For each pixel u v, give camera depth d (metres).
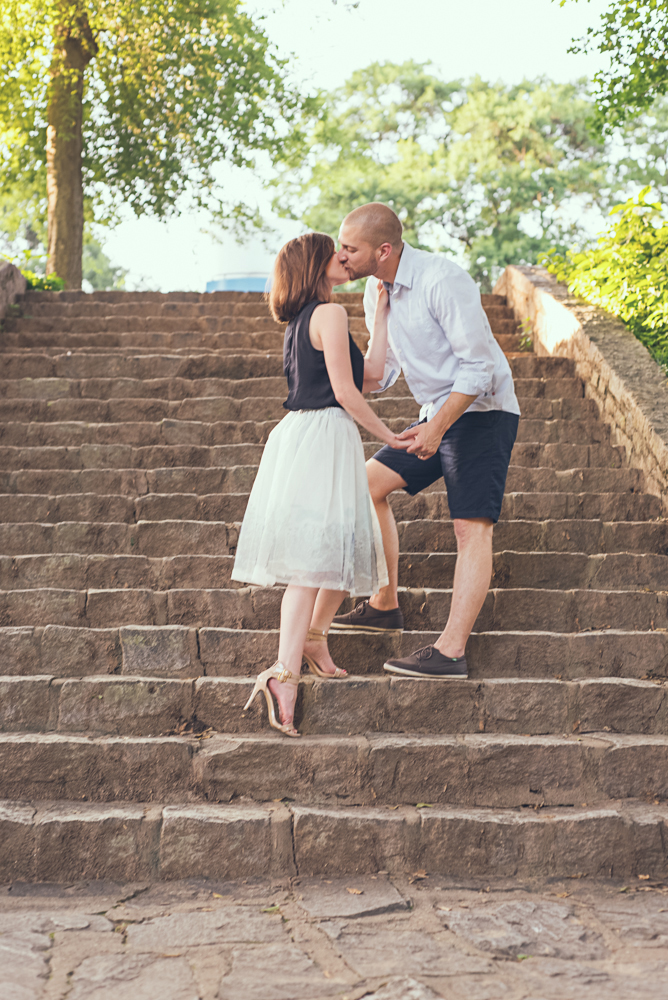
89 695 3.06
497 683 3.14
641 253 6.65
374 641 3.42
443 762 2.89
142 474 4.73
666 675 3.40
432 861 2.67
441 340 3.18
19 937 2.13
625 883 2.62
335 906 2.39
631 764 2.93
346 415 3.07
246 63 14.66
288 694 2.97
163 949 2.09
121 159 15.48
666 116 26.36
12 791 2.81
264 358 6.34
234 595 3.62
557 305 6.81
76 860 2.58
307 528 2.90
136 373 6.42
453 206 26.16
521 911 2.37
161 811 2.69
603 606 3.69
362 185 25.80
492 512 3.18
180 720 3.07
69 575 3.86
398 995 1.85
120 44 13.88
